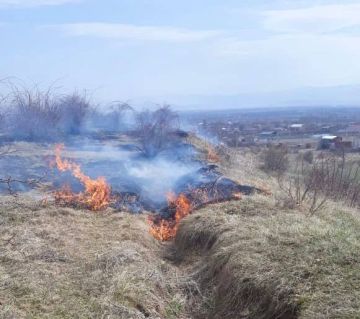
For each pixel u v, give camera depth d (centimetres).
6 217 665
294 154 1911
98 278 493
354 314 386
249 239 563
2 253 529
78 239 625
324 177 1114
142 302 464
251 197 784
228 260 529
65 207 768
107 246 601
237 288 479
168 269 587
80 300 447
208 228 648
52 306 430
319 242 532
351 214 796
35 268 502
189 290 532
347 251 502
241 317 454
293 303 418
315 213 718
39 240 587
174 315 485
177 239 697
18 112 1278
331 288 429
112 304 437
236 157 1433
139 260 552
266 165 1530
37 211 717
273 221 635
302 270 463
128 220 745
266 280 460
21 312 408
